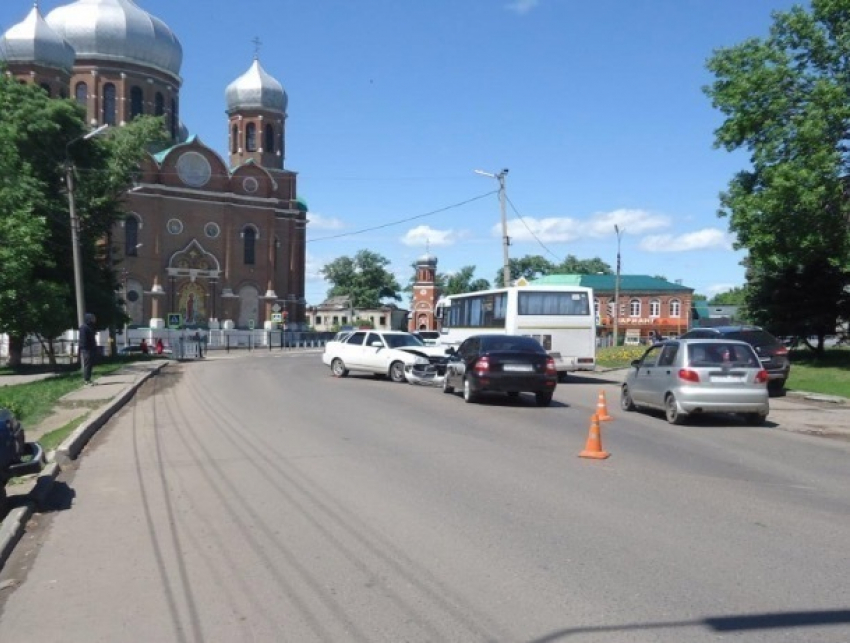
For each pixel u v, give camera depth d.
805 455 11.59
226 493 8.68
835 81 25.77
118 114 70.56
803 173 23.77
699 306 111.88
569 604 5.20
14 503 8.05
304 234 85.00
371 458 10.75
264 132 80.06
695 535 6.88
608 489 8.80
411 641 4.64
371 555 6.34
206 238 73.50
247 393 20.95
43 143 37.28
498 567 5.99
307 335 78.12
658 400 15.52
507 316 26.31
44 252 33.38
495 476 9.52
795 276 30.42
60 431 13.06
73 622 5.08
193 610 5.22
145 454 11.40
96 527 7.41
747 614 5.00
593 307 26.42
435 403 18.20
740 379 14.58
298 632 4.81
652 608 5.11
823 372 26.19
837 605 5.16
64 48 63.75
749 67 26.86
